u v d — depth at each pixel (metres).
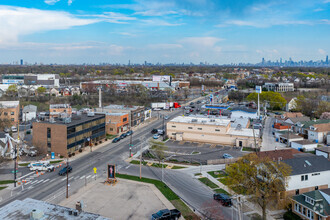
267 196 46.38
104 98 195.38
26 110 131.00
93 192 56.66
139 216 47.44
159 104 167.38
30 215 33.03
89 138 89.56
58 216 33.50
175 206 51.06
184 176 65.88
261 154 60.34
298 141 88.50
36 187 58.59
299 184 52.97
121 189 58.28
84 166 72.19
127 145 92.19
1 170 68.56
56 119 88.88
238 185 48.75
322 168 54.97
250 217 47.19
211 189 58.50
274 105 168.62
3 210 34.94
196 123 98.88
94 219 33.06
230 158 75.94
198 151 86.38
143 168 71.31
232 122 113.94
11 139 82.38
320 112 141.50
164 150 86.00
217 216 46.81
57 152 80.00
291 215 46.53
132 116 118.50
